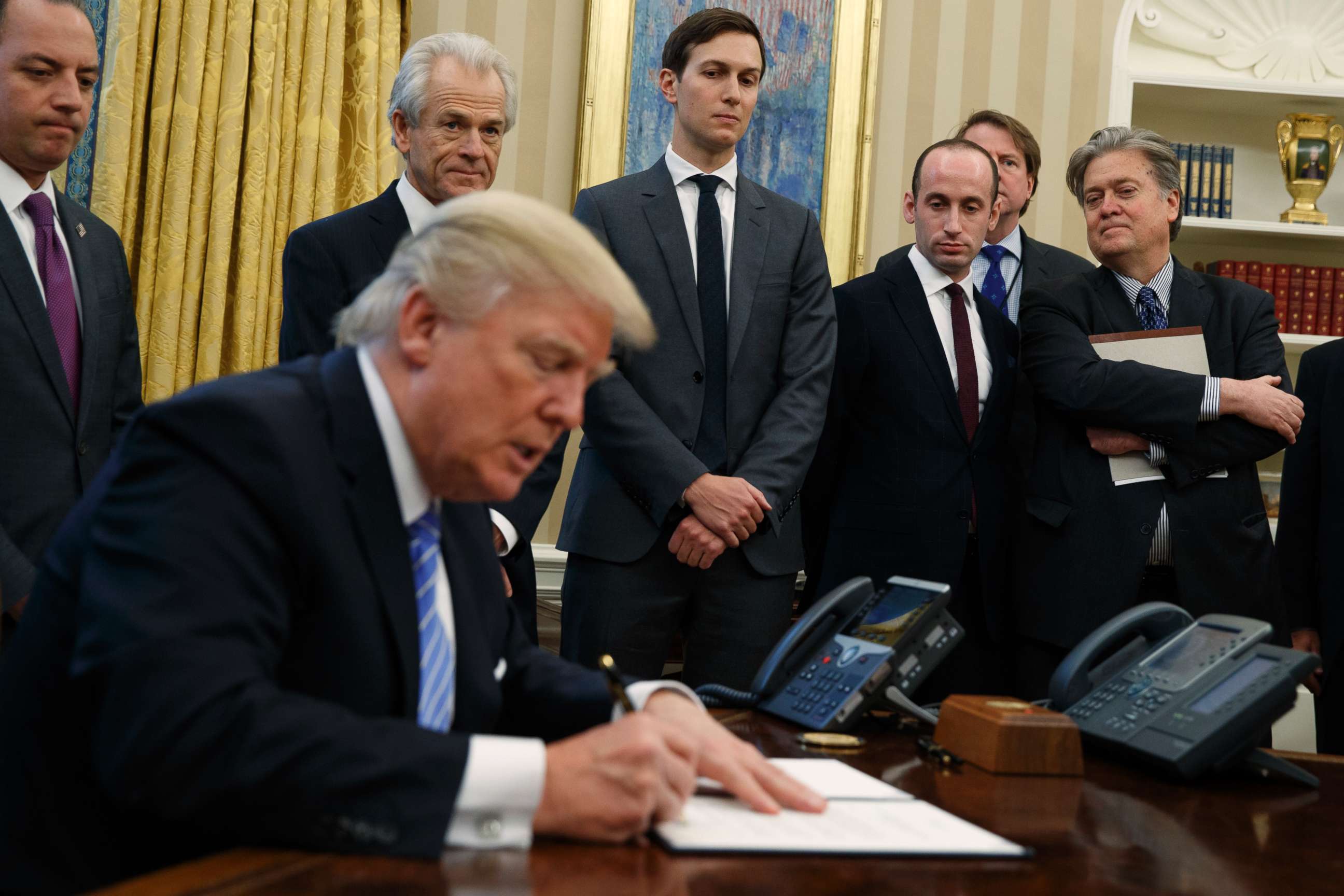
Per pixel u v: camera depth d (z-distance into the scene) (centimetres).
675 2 489
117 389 323
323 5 449
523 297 122
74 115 300
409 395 130
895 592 204
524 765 115
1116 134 343
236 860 106
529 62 488
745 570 311
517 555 297
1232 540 308
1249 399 301
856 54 500
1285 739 491
